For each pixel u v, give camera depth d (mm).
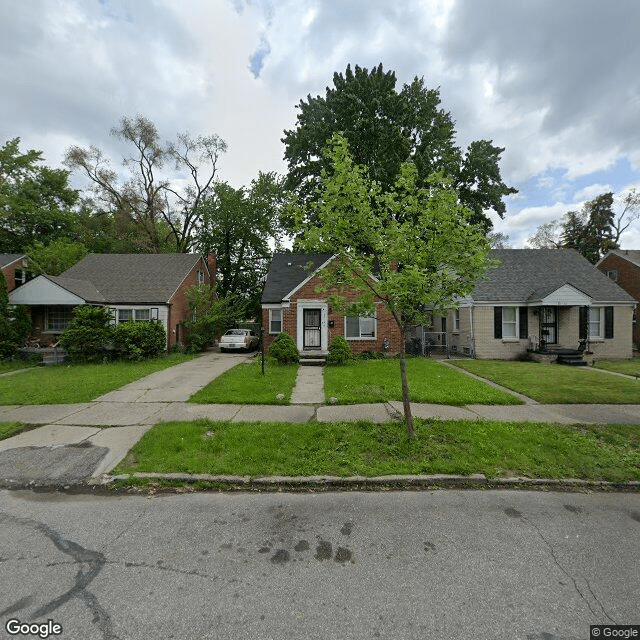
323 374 10742
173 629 2176
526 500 3891
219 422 6062
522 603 2396
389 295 5273
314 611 2320
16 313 15609
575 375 10758
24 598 2412
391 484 4238
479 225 5672
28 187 26344
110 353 14453
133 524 3359
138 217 30547
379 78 18000
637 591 2520
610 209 33406
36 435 5668
